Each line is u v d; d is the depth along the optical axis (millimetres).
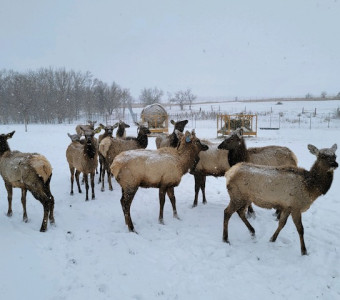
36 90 49625
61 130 32219
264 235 5754
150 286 4145
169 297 3936
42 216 6590
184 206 7512
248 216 6613
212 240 5543
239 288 4125
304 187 4871
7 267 4461
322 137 22359
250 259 4887
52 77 53625
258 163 6719
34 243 5238
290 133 25766
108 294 3967
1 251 4906
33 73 55156
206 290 4074
